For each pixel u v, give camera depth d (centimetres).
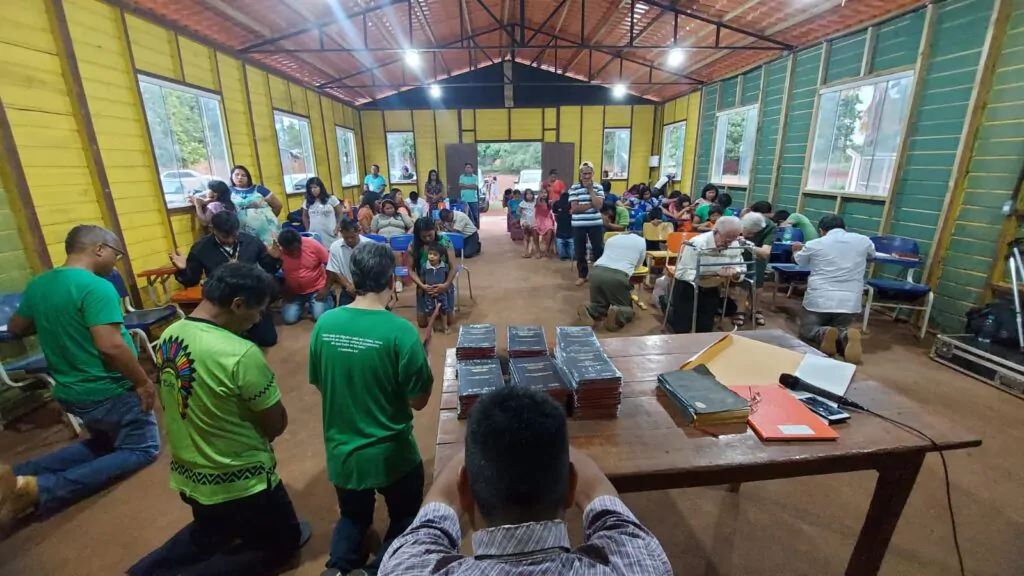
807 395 141
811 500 192
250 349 136
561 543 60
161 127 413
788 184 587
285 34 554
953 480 200
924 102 390
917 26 398
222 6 452
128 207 367
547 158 1068
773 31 561
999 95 334
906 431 123
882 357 325
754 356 165
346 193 968
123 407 202
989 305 318
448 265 387
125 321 301
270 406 141
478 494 63
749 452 115
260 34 539
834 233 321
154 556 147
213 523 148
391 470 142
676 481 111
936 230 378
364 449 138
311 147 777
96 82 340
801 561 162
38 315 185
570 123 1093
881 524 134
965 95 354
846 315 319
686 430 125
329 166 864
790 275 439
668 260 446
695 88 872
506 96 1070
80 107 322
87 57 332
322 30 573
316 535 176
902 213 414
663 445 118
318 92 814
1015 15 322
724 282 331
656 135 1090
